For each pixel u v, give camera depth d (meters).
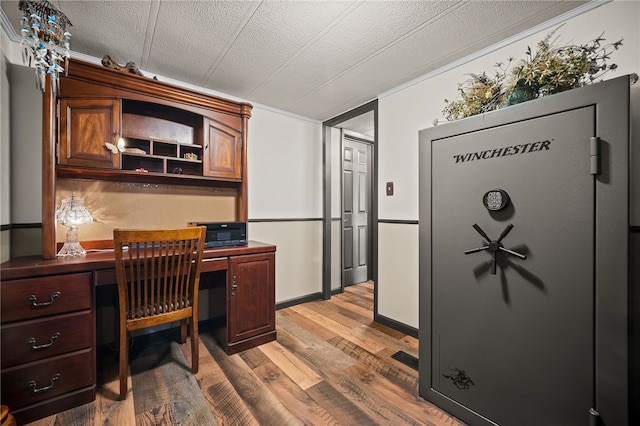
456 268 1.40
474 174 1.33
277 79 2.32
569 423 1.07
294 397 1.52
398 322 2.45
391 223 2.55
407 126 2.41
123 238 1.44
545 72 1.38
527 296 1.17
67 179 1.90
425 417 1.38
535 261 1.15
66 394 1.40
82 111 1.75
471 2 1.45
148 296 1.75
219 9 1.50
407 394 1.56
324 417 1.37
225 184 2.58
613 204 0.98
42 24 1.35
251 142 2.79
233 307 1.99
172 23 1.61
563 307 1.08
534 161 1.15
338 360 1.91
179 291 1.76
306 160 3.25
